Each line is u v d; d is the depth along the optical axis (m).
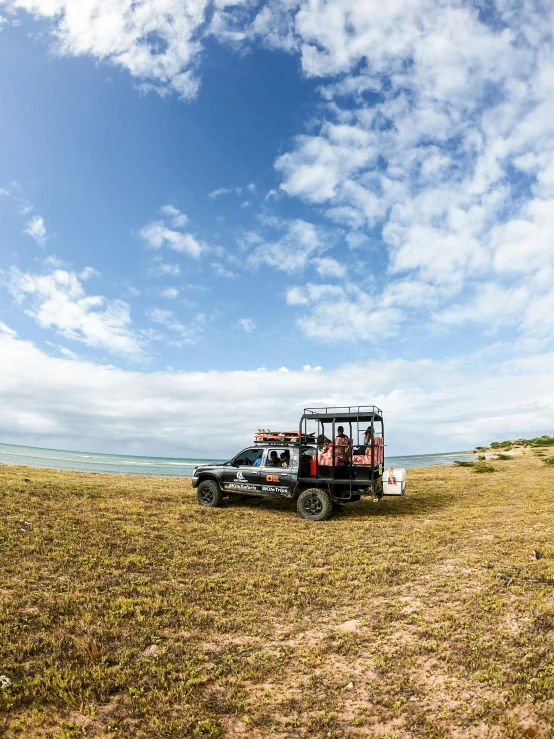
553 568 8.54
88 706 4.89
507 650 5.86
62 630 6.40
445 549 10.62
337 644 6.32
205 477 16.31
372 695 5.21
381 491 15.21
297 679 5.58
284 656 6.09
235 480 15.73
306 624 7.04
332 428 14.75
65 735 4.44
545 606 6.92
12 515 11.53
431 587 8.16
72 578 8.23
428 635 6.45
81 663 5.68
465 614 6.96
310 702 5.10
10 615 6.59
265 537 11.87
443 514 15.38
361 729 4.68
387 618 7.05
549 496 18.02
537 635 6.14
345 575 8.99
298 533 12.45
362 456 14.90
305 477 15.05
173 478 26.17
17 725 4.49
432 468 35.81
